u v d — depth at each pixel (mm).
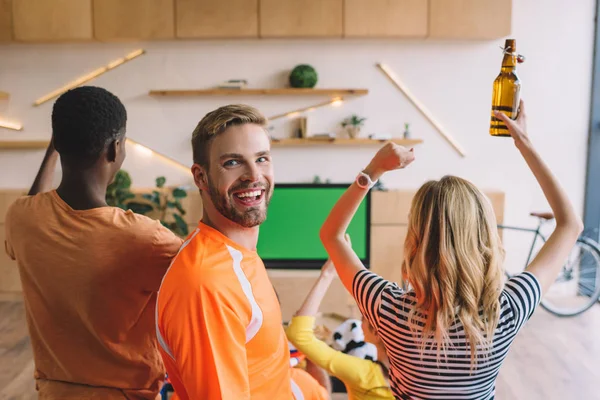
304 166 4809
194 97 4758
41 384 1231
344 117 4754
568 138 4738
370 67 4695
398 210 4578
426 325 1026
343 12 4395
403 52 4676
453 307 1015
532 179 4812
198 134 974
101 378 1187
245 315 922
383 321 1091
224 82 4719
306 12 4402
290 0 4395
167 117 4793
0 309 4457
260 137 961
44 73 4766
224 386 860
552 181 1186
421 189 1128
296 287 4355
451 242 1037
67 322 1171
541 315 4359
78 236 1128
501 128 1363
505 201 4848
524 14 4613
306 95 4730
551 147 4762
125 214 1158
